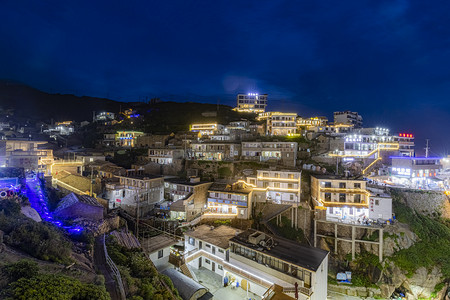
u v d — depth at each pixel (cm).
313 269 2814
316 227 5462
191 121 12719
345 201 5303
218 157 7862
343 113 12012
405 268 4662
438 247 4912
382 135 8612
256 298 3159
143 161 8000
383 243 4891
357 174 7006
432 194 5688
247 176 6153
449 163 7275
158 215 5219
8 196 2517
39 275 1275
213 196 5566
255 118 13088
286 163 7312
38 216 2594
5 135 9844
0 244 1560
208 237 4009
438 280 4616
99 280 1555
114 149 9069
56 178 5334
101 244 2548
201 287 2628
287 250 3291
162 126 11662
